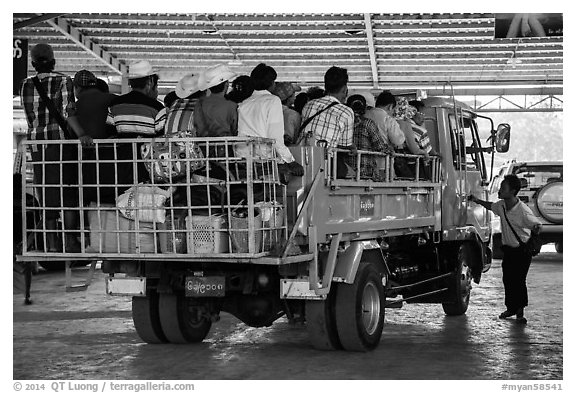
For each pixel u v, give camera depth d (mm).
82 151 7145
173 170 6801
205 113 7262
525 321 9883
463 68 27781
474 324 9781
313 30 22359
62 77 7598
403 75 28953
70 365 7410
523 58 26047
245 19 21359
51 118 7539
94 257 7055
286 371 7047
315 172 7066
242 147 6754
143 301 8289
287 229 7016
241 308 7938
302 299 7449
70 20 21547
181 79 7695
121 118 7434
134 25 22062
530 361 7516
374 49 24297
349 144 7926
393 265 9688
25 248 7266
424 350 8031
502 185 9930
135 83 7621
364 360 7512
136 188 6883
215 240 6684
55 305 11656
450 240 10320
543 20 19344
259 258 6590
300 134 7973
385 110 9266
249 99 7297
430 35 22891
